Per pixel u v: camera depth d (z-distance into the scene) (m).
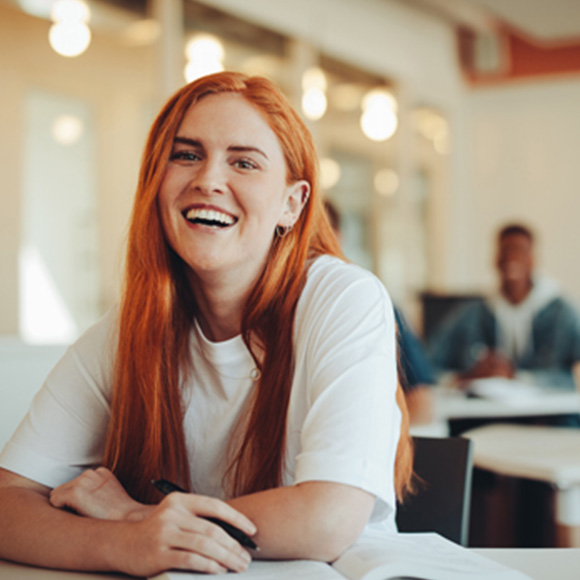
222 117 1.22
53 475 1.29
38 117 5.40
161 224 1.27
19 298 5.26
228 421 1.28
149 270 1.28
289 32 5.84
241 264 1.23
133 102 5.38
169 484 1.11
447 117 7.78
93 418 1.33
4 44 5.21
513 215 8.23
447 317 4.20
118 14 5.19
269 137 1.23
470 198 8.25
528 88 8.15
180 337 1.30
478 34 7.86
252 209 1.21
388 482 1.08
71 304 5.48
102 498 1.13
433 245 7.55
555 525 2.01
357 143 6.56
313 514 1.01
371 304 1.22
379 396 1.12
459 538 1.46
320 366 1.16
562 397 3.08
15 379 2.18
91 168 5.55
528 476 2.00
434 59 7.52
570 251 8.14
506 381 3.30
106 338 1.35
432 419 2.64
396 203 6.98
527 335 4.07
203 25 5.25
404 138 7.06
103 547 1.01
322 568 0.97
